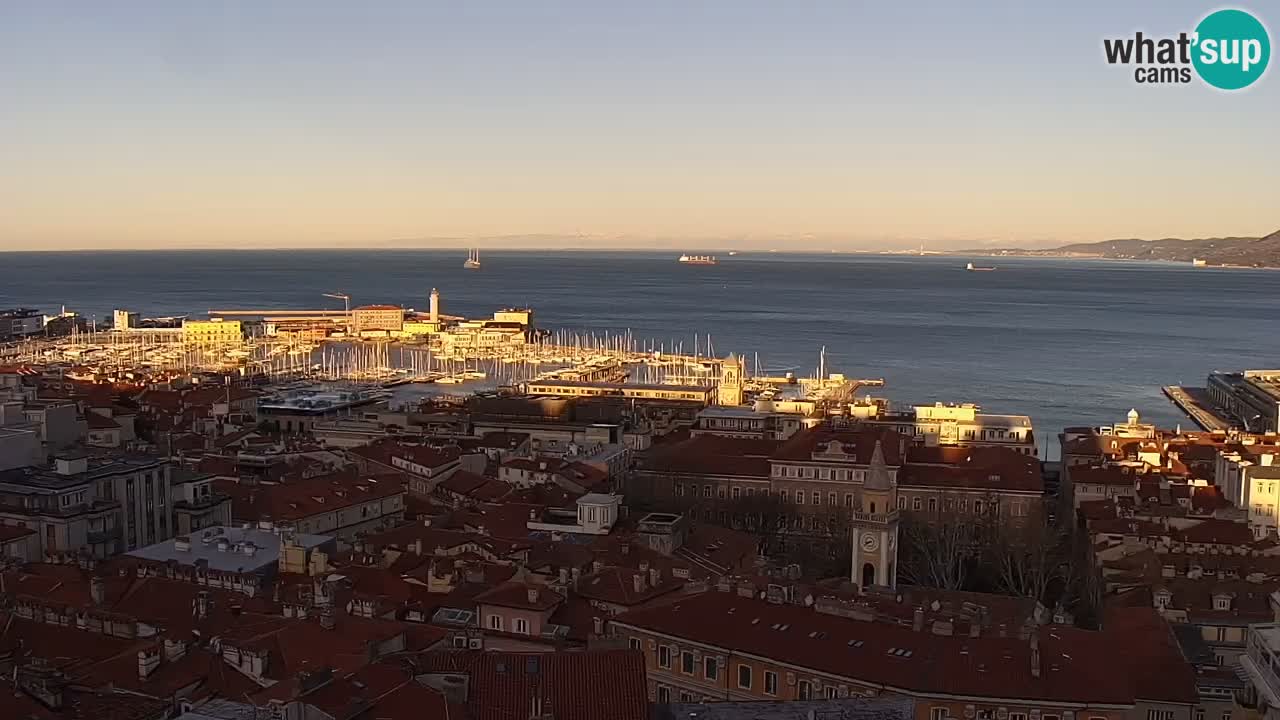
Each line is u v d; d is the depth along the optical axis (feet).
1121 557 634.84
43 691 355.36
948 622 415.64
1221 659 524.93
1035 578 649.20
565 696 329.52
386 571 529.04
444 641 423.23
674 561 561.02
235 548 551.18
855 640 413.18
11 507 597.93
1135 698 416.46
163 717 336.90
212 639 396.37
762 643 417.69
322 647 382.22
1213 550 640.99
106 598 463.01
